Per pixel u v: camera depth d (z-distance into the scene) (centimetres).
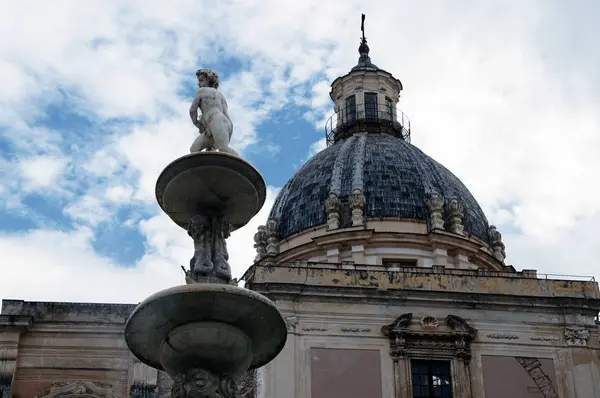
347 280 3759
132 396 3528
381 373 3581
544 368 3666
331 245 4597
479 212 5109
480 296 3738
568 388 3638
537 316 3753
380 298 3709
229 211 1794
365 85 5922
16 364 3550
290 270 3772
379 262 4538
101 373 3588
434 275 3812
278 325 1634
